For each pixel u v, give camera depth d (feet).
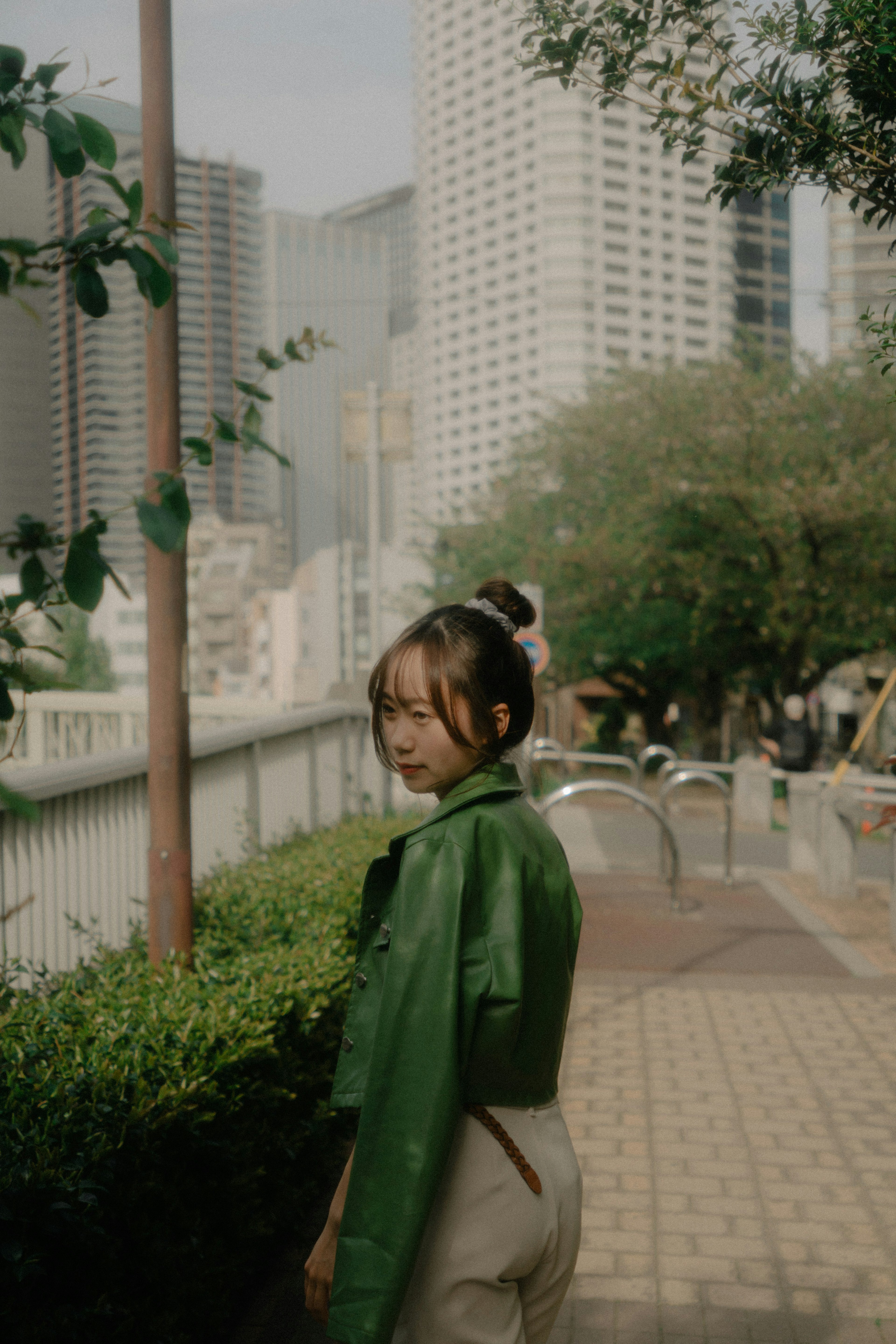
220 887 17.17
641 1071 15.99
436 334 590.14
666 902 27.86
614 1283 10.25
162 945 12.55
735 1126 13.98
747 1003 19.31
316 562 334.65
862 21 7.22
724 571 74.49
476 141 554.05
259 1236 9.45
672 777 31.55
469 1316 4.75
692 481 72.08
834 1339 9.30
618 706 135.64
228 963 12.62
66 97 4.36
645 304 523.70
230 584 446.19
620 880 31.07
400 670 5.11
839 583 73.20
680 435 75.56
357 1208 4.42
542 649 34.22
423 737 5.10
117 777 15.29
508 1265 4.79
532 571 76.95
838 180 8.04
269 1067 10.15
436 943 4.51
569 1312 9.74
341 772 29.89
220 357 503.20
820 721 131.23
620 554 76.74
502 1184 4.82
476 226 560.61
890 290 8.43
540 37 8.28
